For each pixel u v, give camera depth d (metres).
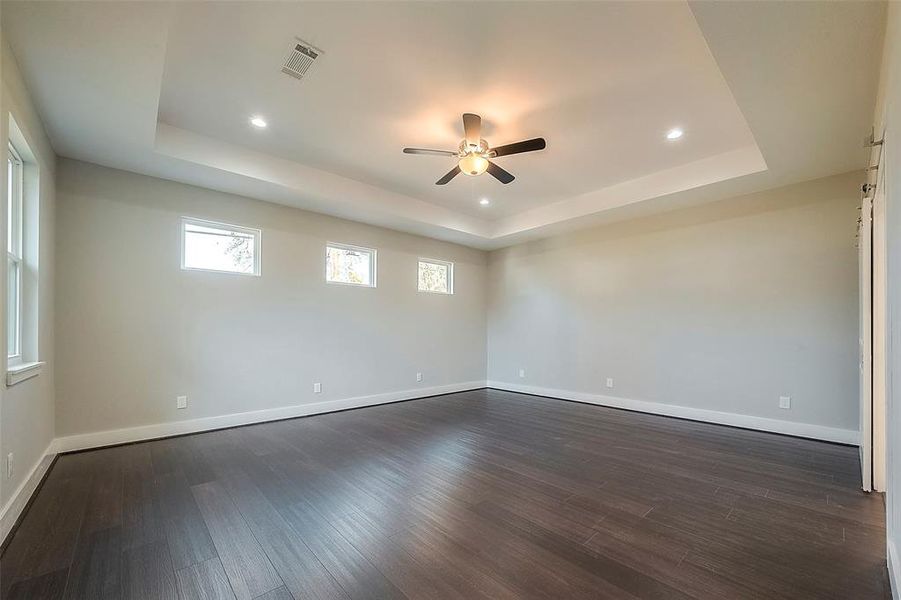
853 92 2.34
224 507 2.33
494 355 6.89
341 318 5.10
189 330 3.92
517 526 2.11
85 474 2.83
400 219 5.13
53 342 3.17
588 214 4.93
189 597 1.57
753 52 2.03
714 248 4.40
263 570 1.73
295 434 3.91
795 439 3.74
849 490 2.58
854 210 3.58
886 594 1.57
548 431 4.05
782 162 3.37
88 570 1.73
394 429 4.12
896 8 1.50
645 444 3.60
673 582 1.65
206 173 3.64
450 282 6.53
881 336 2.54
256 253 4.41
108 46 2.00
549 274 6.09
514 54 2.37
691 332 4.56
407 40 2.26
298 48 2.33
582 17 2.08
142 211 3.68
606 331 5.35
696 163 3.96
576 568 1.75
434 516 2.23
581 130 3.29
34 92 2.38
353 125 3.25
